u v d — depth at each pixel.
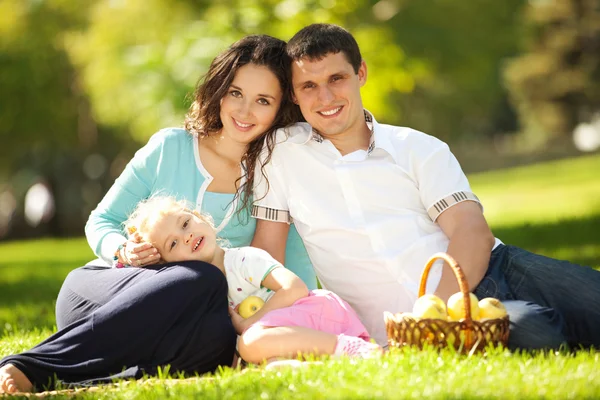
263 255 5.18
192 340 4.74
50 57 28.27
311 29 5.47
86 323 4.75
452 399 3.71
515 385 3.87
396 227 5.35
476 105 32.06
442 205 5.32
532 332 4.66
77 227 35.41
